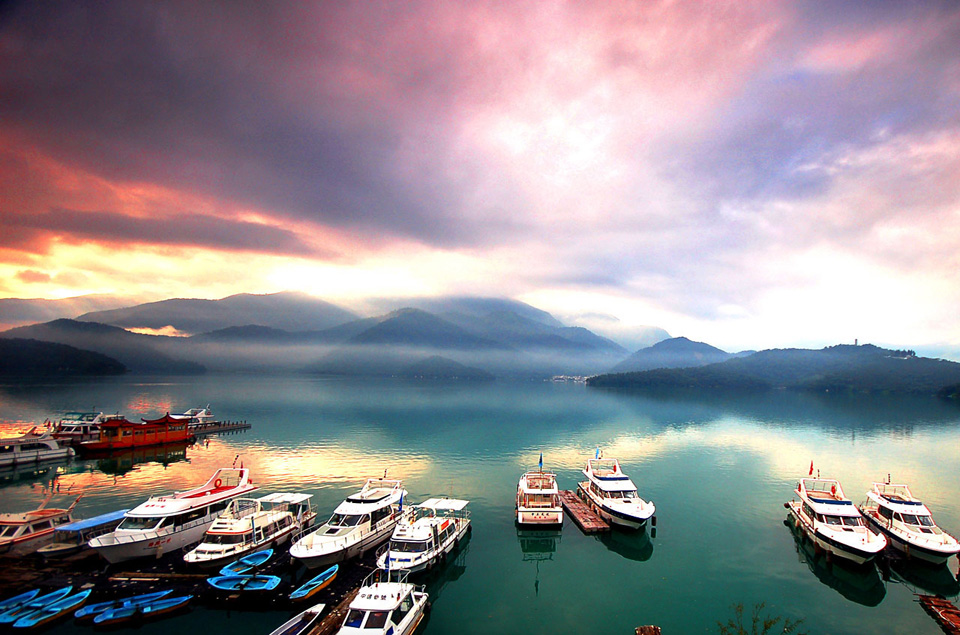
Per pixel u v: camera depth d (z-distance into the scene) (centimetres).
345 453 9862
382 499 4981
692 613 3909
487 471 8450
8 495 6812
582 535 5481
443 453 10031
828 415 19662
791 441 12544
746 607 4022
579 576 4512
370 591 3344
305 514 5222
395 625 3186
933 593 4303
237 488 5316
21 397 19638
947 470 9156
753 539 5462
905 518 5047
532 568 4662
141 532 4303
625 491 5966
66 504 6412
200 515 4756
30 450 8962
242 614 3619
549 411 19950
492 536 5425
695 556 4978
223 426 13112
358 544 4403
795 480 8238
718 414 19562
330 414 17188
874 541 4569
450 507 5400
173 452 9888
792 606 4047
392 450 10275
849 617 3897
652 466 9250
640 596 4162
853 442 12456
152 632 3394
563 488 7512
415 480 7738
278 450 10138
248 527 4469
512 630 3631
